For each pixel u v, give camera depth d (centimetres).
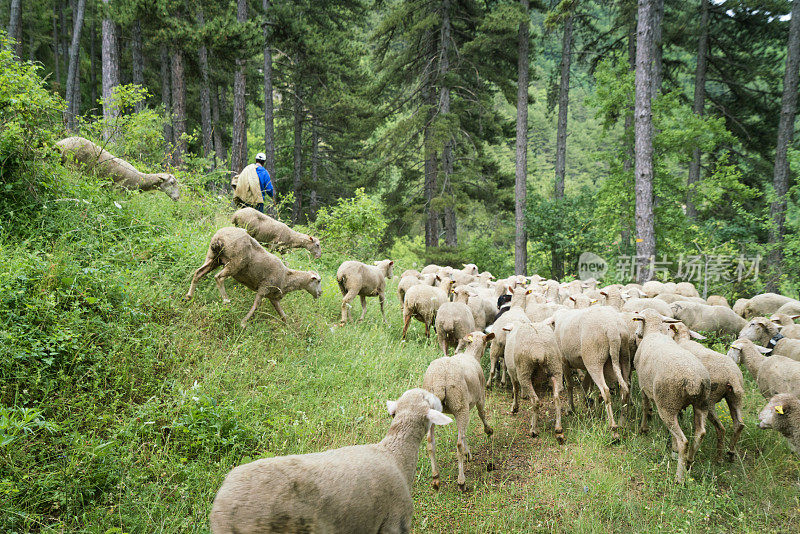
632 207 1733
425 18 2103
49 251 570
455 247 2234
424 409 388
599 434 596
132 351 519
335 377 658
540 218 2200
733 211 2145
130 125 1012
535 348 599
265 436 488
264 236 909
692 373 513
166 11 1334
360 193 1343
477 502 481
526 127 2120
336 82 2578
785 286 1482
